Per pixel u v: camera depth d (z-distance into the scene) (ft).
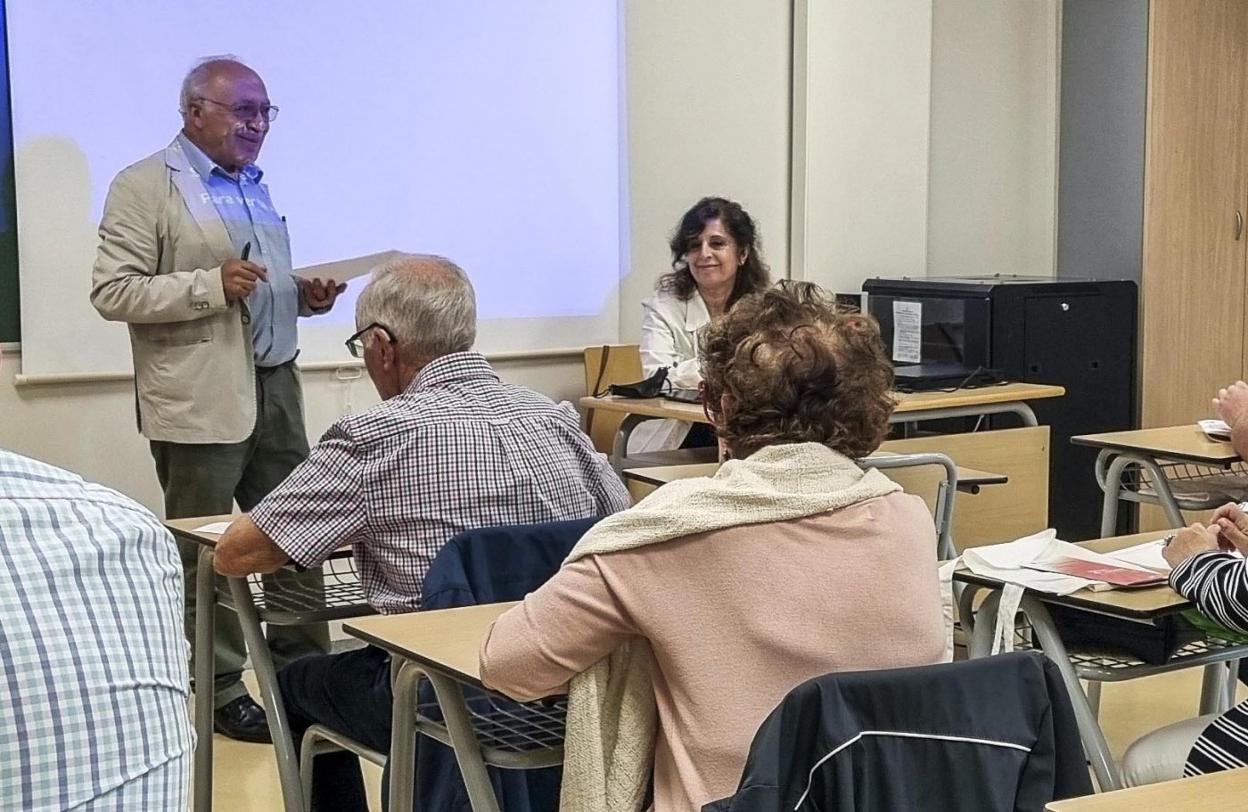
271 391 12.26
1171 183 18.12
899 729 4.46
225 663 11.82
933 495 12.69
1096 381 16.98
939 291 16.52
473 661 5.74
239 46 13.50
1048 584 6.57
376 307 7.84
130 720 2.60
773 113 17.29
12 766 2.45
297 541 7.34
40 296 12.60
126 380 13.08
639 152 16.26
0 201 12.37
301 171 13.98
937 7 18.70
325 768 8.55
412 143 14.64
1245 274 18.74
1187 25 18.10
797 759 4.40
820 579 4.98
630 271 16.31
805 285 5.66
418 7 14.53
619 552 5.02
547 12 15.43
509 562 6.89
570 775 5.20
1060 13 19.31
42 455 12.71
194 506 11.82
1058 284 16.57
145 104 13.01
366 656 7.72
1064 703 4.71
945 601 6.81
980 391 13.66
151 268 11.57
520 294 15.53
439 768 6.81
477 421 7.42
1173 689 12.82
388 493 7.27
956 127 18.99
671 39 16.39
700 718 4.91
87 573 2.62
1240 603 5.91
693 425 14.14
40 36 12.44
